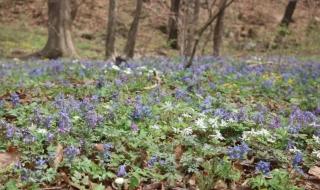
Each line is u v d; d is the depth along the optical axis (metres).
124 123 7.79
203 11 37.34
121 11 39.94
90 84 11.31
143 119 8.13
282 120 9.00
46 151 6.62
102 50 32.06
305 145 7.83
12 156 6.36
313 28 34.69
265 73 15.57
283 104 11.36
